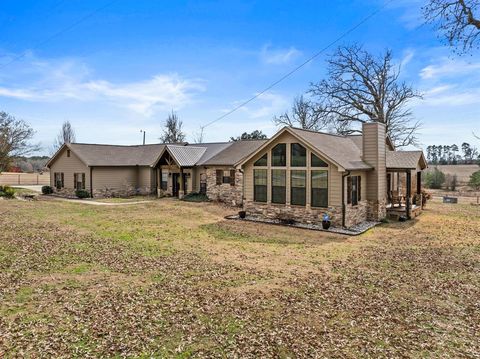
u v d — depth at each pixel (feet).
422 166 63.26
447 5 34.19
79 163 88.84
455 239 40.47
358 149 59.67
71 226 46.80
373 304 21.07
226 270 27.89
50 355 15.10
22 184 142.10
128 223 50.01
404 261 30.76
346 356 15.30
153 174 93.40
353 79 99.81
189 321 18.60
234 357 15.15
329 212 47.60
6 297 21.58
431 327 18.08
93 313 19.39
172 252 33.65
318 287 24.04
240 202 71.46
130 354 15.29
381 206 53.93
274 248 36.04
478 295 22.54
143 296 22.04
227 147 85.30
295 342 16.48
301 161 49.90
